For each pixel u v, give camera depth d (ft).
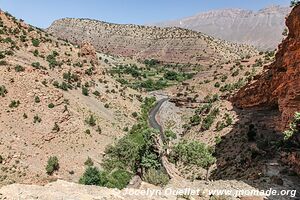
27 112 222.89
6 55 293.43
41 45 373.40
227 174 159.43
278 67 221.66
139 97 441.27
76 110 273.33
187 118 382.83
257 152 153.99
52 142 211.41
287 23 177.06
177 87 543.39
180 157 213.66
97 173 173.06
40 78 265.54
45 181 173.17
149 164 207.00
